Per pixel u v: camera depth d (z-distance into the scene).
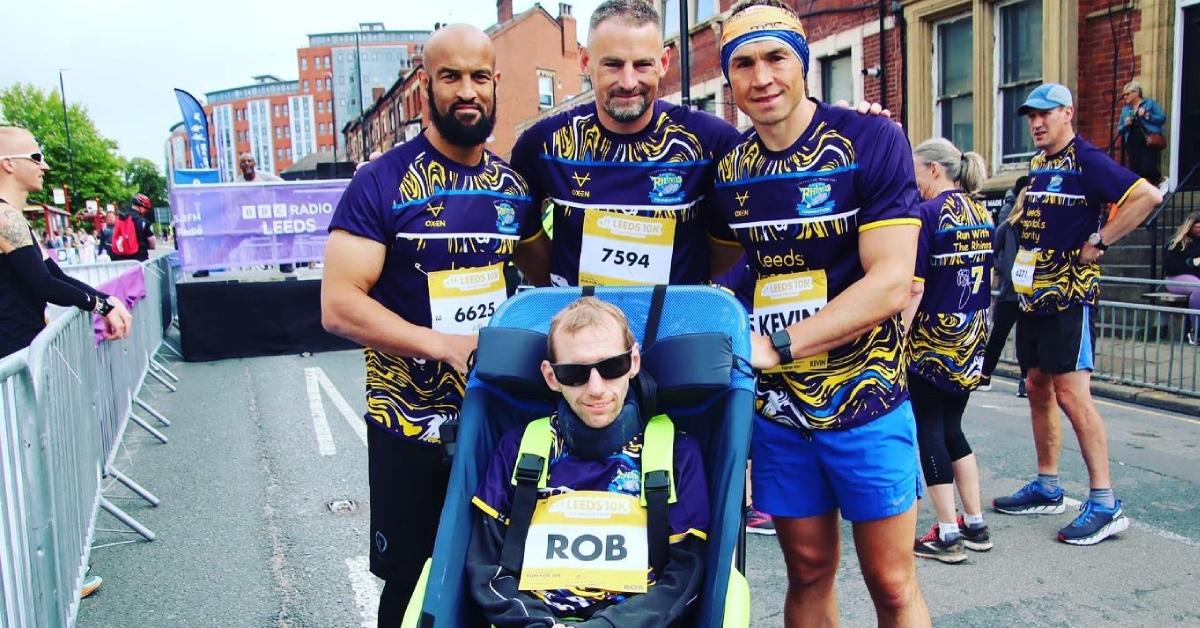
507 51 37.34
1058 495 4.34
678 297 2.28
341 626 3.38
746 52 2.21
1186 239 8.54
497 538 2.00
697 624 1.87
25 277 3.67
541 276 3.00
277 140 158.00
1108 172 3.85
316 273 11.24
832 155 2.29
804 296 2.42
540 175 2.77
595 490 2.02
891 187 2.26
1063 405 4.06
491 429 2.23
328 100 150.00
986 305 3.72
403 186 2.47
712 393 2.11
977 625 3.21
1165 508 4.37
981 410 6.67
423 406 2.52
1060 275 4.03
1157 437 5.77
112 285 6.23
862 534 2.45
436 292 2.53
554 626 1.79
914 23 11.45
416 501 2.56
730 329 2.19
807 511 2.51
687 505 1.98
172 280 13.68
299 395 7.89
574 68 39.44
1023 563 3.78
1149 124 8.82
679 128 2.64
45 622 2.82
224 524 4.55
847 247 2.37
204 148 21.17
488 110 2.48
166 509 4.82
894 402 2.39
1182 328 6.67
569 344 2.03
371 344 2.43
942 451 3.79
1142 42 8.98
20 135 3.90
